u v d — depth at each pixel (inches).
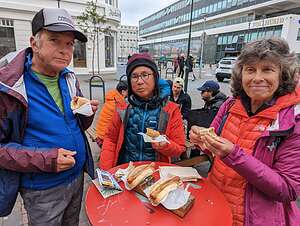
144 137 73.5
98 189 62.4
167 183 58.6
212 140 54.7
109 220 52.1
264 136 55.0
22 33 633.0
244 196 59.2
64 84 69.6
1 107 56.8
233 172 61.4
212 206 57.1
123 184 65.8
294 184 51.4
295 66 55.6
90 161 77.7
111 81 581.0
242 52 59.1
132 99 83.7
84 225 99.7
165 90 84.3
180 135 83.8
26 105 58.2
